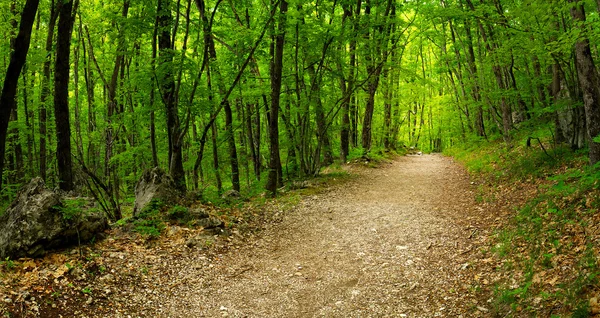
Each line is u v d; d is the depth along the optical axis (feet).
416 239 26.25
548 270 16.39
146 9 31.68
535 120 43.29
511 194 31.42
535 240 19.80
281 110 47.85
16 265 18.04
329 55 44.24
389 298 18.54
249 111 50.83
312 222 31.76
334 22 41.75
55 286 17.04
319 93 46.88
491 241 22.86
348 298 18.89
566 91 34.47
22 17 19.17
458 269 20.42
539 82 40.45
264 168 61.11
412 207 35.12
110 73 49.39
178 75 31.71
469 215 30.12
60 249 20.51
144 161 45.68
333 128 56.49
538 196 26.61
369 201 38.29
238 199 37.63
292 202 37.19
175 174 33.27
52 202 20.56
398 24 45.93
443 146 144.46
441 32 69.15
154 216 26.66
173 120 33.58
